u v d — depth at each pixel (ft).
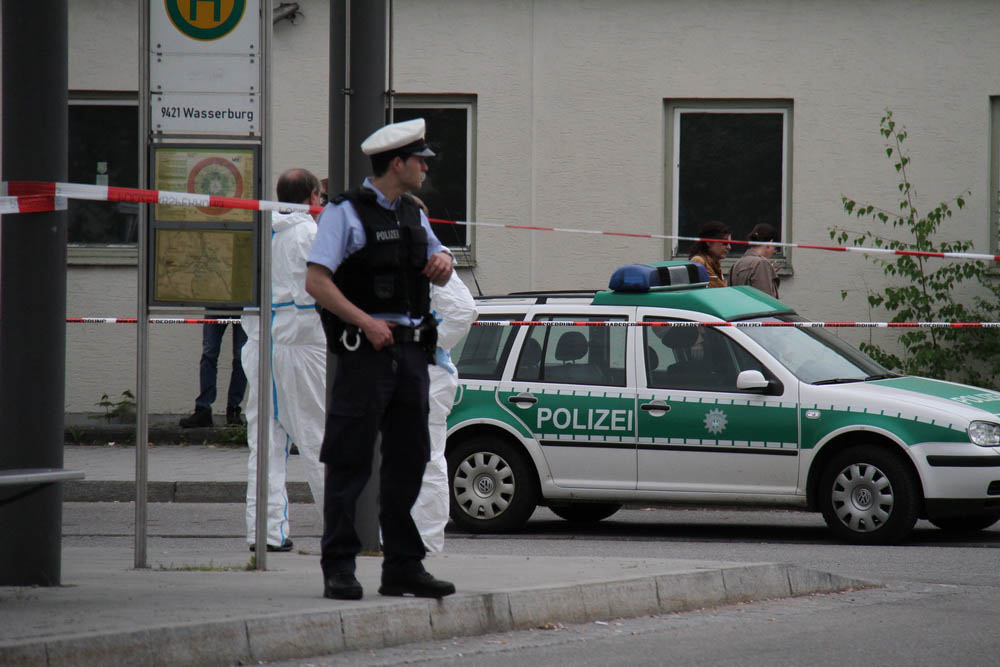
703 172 210.18
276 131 212.43
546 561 93.30
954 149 204.54
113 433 193.67
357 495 72.79
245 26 84.58
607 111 209.87
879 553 114.01
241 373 195.83
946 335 199.93
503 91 211.20
